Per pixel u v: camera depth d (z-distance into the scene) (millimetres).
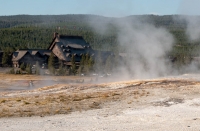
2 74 132625
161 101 43438
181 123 30281
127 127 28859
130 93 51781
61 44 177000
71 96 51750
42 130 28016
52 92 61469
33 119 33875
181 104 41156
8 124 31016
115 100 45781
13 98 52812
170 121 31438
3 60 167250
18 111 38656
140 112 36844
